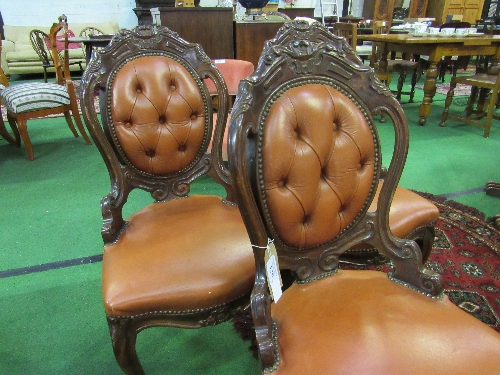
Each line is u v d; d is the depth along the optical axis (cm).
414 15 788
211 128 133
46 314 148
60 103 309
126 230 119
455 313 84
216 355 131
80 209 226
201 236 112
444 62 544
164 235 113
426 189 246
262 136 80
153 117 123
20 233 202
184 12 280
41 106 297
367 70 88
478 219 208
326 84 86
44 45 555
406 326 79
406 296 89
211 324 100
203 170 137
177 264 101
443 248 183
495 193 235
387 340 76
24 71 575
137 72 121
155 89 122
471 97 377
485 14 784
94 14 636
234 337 138
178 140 128
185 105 126
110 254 109
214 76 128
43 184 259
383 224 95
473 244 186
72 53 575
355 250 123
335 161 87
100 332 140
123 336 95
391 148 316
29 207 229
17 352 133
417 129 363
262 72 79
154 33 123
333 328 80
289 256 92
